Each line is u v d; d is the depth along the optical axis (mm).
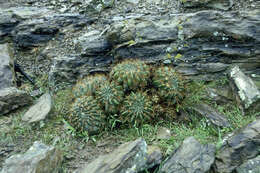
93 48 1254
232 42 1202
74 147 980
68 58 1264
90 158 945
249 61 1200
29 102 1143
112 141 1002
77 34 1347
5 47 1290
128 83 1021
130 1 1424
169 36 1219
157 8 1368
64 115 1080
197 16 1224
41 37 1356
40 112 1076
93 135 1017
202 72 1213
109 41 1256
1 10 1420
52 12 1418
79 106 996
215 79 1210
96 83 1060
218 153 897
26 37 1352
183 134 1010
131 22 1244
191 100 1129
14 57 1343
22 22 1376
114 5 1420
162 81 1042
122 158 857
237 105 1103
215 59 1215
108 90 1018
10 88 1138
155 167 904
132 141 919
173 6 1364
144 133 1017
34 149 901
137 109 1006
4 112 1085
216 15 1213
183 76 1209
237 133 945
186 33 1217
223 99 1140
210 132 1021
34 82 1281
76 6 1438
